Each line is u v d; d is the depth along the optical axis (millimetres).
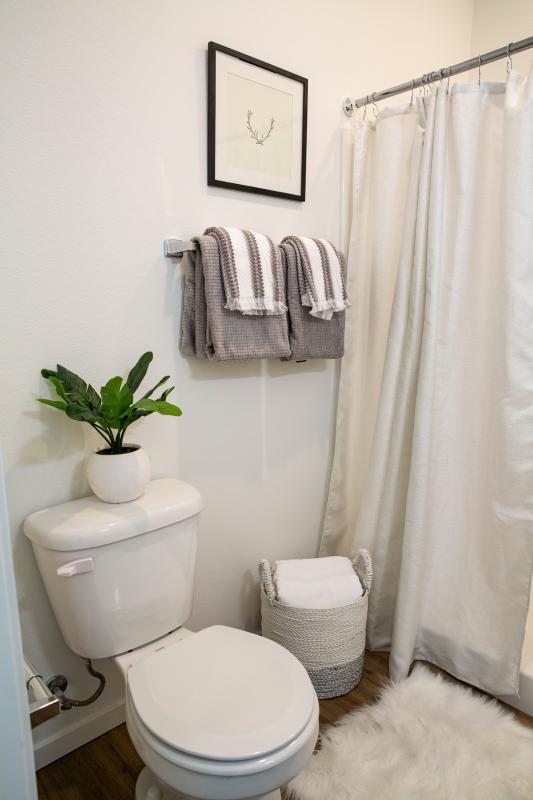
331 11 1658
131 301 1315
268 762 863
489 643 1531
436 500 1582
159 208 1338
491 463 1495
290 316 1486
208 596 1613
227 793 862
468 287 1492
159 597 1215
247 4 1436
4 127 1066
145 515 1150
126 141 1252
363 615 1573
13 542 1182
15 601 511
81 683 1340
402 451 1638
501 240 1392
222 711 942
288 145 1584
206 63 1370
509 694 1491
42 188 1135
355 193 1736
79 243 1206
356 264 1772
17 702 520
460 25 2184
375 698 1542
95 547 1086
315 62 1636
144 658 1164
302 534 1885
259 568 1601
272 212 1602
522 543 1450
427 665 1692
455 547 1595
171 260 1380
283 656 1105
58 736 1314
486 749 1304
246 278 1312
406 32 1932
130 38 1224
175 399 1440
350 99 1744
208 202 1438
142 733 926
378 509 1714
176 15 1295
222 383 1546
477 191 1451
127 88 1235
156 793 1135
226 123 1423
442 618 1638
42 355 1180
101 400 1178
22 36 1065
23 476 1182
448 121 1455
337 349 1623
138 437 1376
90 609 1114
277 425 1727
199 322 1351
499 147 1417
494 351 1460
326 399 1886
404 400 1600
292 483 1812
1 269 1100
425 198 1486
